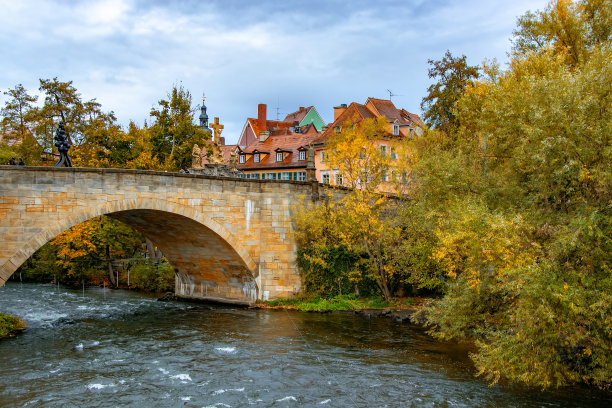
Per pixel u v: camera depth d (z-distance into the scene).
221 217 30.47
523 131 18.25
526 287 14.16
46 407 15.41
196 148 34.22
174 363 19.89
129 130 52.00
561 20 25.95
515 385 17.09
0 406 15.44
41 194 23.84
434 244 28.36
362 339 23.56
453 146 33.88
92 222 41.97
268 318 28.50
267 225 32.22
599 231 14.18
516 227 15.95
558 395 16.11
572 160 15.53
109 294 39.25
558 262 14.75
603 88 15.99
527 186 19.38
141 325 26.92
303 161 61.34
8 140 52.91
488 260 16.75
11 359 20.31
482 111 22.16
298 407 15.48
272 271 32.19
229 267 33.19
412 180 32.50
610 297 13.45
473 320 18.92
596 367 15.95
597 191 15.54
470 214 17.25
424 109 47.69
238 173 36.25
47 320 28.19
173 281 40.22
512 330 15.72
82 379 17.92
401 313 28.70
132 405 15.62
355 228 31.73
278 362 19.98
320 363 19.81
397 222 32.12
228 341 23.36
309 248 33.00
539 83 17.05
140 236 46.59
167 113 49.19
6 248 22.97
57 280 46.50
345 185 39.06
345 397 16.22
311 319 28.20
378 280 32.00
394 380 17.73
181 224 30.41
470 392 16.50
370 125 38.38
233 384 17.47
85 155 45.75
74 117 50.81
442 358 20.39
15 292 39.47
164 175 27.97
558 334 14.05
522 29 28.66
